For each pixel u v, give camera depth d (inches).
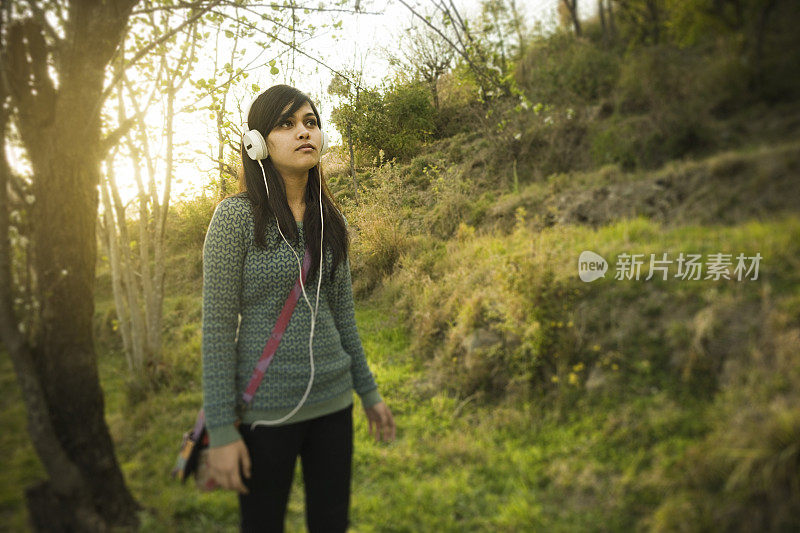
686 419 84.1
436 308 159.0
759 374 80.8
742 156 110.4
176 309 203.0
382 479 91.6
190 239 226.7
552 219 167.9
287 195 45.6
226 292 38.5
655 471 77.1
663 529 67.3
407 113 287.1
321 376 41.4
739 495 67.6
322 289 45.1
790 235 93.7
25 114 59.2
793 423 67.6
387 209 239.0
